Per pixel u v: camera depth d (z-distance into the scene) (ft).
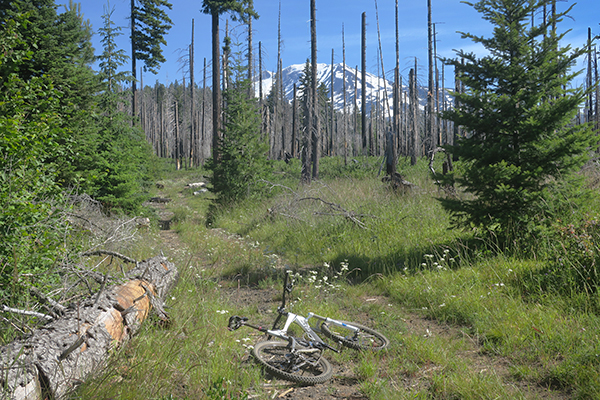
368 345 15.80
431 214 36.27
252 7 75.77
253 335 17.54
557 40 24.27
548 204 22.91
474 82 26.09
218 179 60.08
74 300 14.96
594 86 22.02
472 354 14.78
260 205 55.26
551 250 21.42
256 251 34.86
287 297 22.34
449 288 20.49
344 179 66.69
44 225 15.31
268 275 27.86
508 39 24.94
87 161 35.24
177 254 32.78
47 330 11.17
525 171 23.62
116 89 49.90
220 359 13.93
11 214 14.07
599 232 19.81
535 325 15.29
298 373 13.91
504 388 11.72
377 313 19.86
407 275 24.18
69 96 29.48
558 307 16.51
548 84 24.45
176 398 11.02
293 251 34.73
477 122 25.29
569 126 24.63
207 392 10.82
